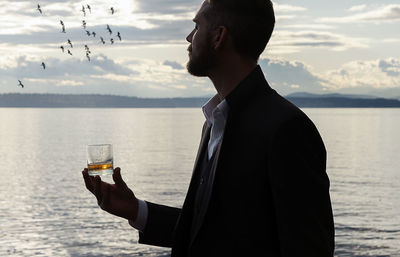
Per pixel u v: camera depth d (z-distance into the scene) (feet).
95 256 106.93
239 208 5.03
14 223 140.56
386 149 343.87
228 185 5.08
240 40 5.44
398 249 105.50
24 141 437.17
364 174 224.53
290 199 4.80
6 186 205.87
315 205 4.87
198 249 5.27
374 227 125.49
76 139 452.76
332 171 234.38
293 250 4.73
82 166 268.21
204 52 5.60
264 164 4.93
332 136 475.31
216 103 5.90
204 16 5.60
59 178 225.35
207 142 5.87
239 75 5.53
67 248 113.39
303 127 4.96
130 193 6.50
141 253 109.09
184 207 5.77
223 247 5.10
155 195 164.76
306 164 4.91
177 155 298.35
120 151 322.75
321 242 4.87
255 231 4.99
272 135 4.91
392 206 152.15
